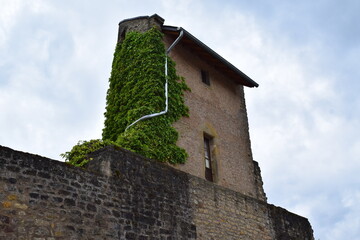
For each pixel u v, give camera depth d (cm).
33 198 630
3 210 590
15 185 617
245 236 1079
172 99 1160
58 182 673
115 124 1145
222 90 1420
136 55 1212
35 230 613
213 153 1258
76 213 677
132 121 1070
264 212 1204
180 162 1100
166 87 1148
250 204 1158
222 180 1230
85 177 721
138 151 977
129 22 1334
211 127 1283
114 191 760
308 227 1391
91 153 824
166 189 886
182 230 880
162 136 1067
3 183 605
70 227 659
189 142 1166
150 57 1176
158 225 822
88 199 707
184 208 915
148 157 951
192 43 1289
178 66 1255
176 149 1093
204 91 1322
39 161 661
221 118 1345
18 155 639
